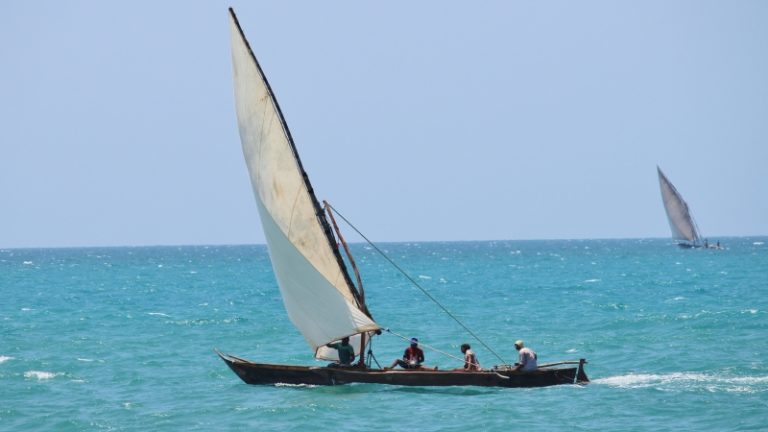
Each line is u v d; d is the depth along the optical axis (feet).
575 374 421.59
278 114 424.05
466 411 367.25
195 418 364.79
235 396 410.11
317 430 341.41
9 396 418.31
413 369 424.46
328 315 432.25
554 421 347.97
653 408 366.63
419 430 338.54
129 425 355.15
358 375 419.54
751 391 397.39
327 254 424.87
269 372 431.02
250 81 431.84
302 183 424.87
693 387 409.49
